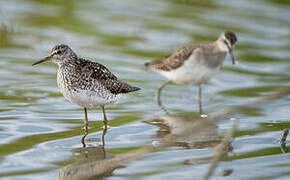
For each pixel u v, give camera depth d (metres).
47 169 10.36
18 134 12.38
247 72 18.47
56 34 21.06
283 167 10.56
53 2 24.84
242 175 10.16
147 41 20.94
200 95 15.98
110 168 10.48
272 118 14.00
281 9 25.48
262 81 17.48
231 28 22.62
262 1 26.48
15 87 16.00
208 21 23.42
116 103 13.83
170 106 15.17
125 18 23.42
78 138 12.28
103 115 13.80
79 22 22.56
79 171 10.29
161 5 25.55
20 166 10.48
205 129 13.14
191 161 10.88
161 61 16.88
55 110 14.35
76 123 13.41
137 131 12.91
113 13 24.02
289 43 21.41
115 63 18.59
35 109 14.28
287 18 24.31
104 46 20.19
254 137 12.45
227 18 23.94
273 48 20.84
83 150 11.50
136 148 11.60
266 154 11.31
